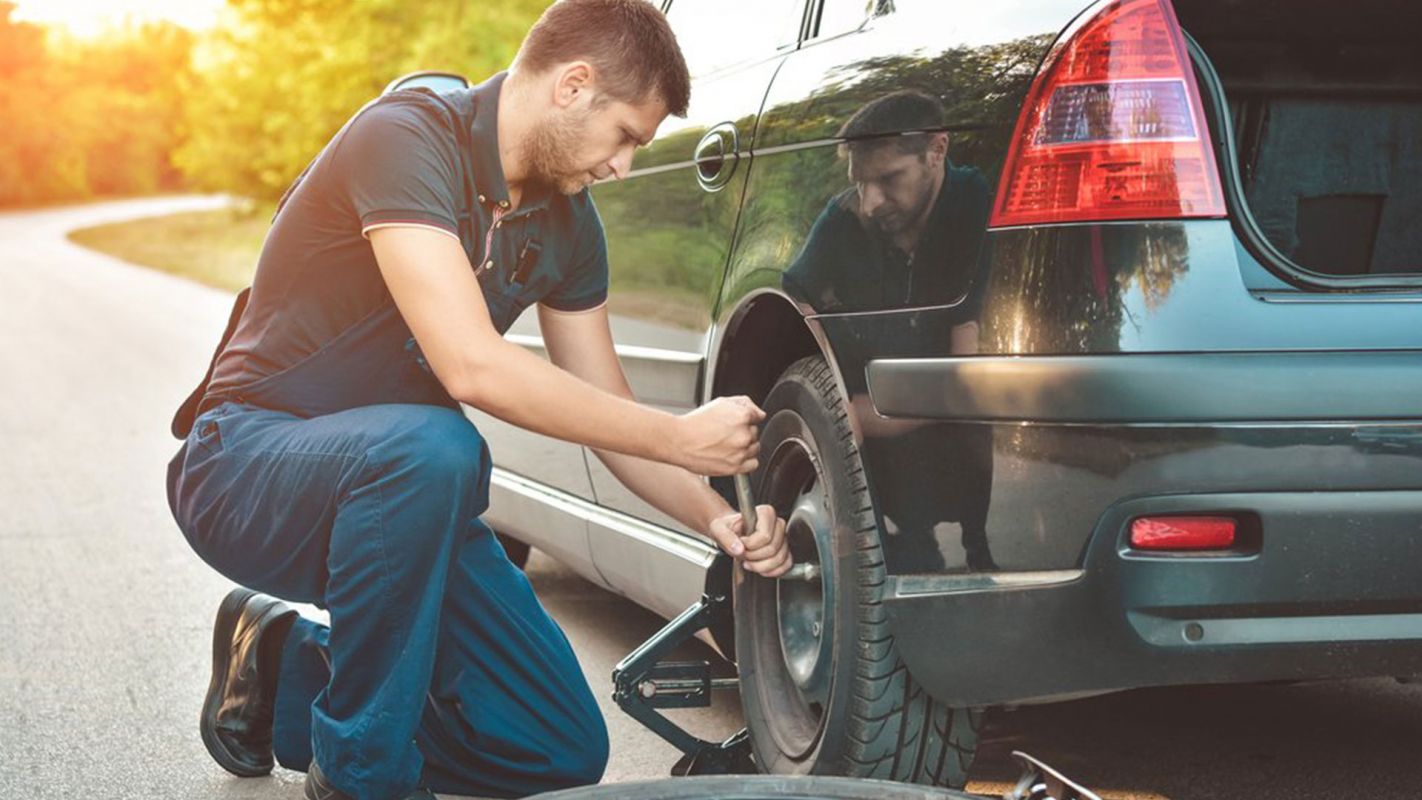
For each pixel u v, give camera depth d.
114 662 3.90
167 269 31.38
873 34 2.51
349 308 2.39
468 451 2.29
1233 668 2.05
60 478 7.09
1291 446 2.01
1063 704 3.35
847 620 2.38
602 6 2.26
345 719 2.32
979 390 2.12
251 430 2.41
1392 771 2.89
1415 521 2.03
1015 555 2.11
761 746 2.67
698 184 2.95
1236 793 2.78
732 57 3.11
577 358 2.62
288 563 2.39
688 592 2.92
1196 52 2.13
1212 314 2.03
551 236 2.43
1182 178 2.06
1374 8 2.36
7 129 76.00
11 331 17.20
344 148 2.29
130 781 2.98
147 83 83.06
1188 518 2.01
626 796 1.96
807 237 2.50
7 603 4.59
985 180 2.16
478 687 2.44
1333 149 2.51
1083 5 2.14
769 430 2.69
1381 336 2.04
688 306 2.98
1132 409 2.01
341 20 25.48
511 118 2.29
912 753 2.38
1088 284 2.05
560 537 3.69
